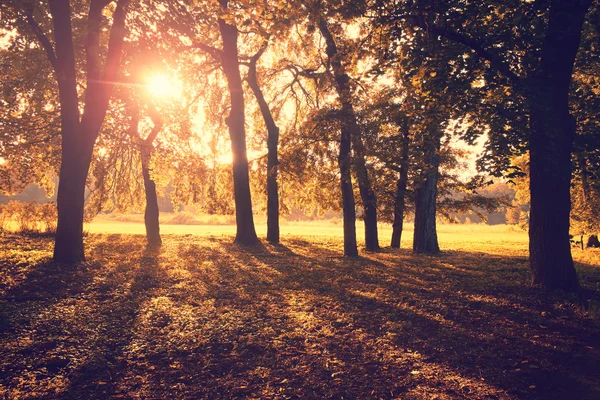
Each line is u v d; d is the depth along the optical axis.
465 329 7.45
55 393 4.91
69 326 7.18
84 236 23.00
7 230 22.89
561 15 9.48
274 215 24.62
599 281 11.63
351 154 16.89
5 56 15.62
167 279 11.48
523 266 15.59
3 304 8.12
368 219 23.22
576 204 22.80
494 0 10.05
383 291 10.58
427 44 10.20
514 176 9.98
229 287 10.73
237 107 22.53
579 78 14.50
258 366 5.84
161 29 14.32
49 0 12.16
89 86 12.70
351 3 9.92
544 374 5.55
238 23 10.84
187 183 23.59
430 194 21.73
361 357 6.19
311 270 13.77
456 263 16.44
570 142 9.84
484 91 10.84
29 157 20.72
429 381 5.36
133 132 18.48
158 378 5.43
